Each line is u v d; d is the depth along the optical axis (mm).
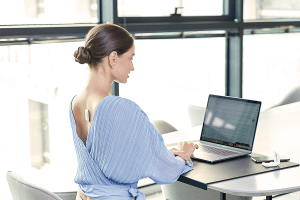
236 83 4184
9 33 2879
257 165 1732
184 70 3887
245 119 1981
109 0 3303
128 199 1470
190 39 3873
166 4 3717
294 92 3557
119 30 1449
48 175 3279
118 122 1386
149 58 3641
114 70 1447
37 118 3188
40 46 3076
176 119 3906
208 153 1892
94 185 1461
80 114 1502
